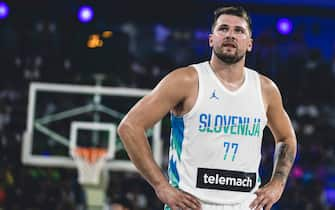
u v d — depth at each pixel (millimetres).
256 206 8414
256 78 8656
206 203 8328
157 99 8383
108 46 31250
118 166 27188
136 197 29422
